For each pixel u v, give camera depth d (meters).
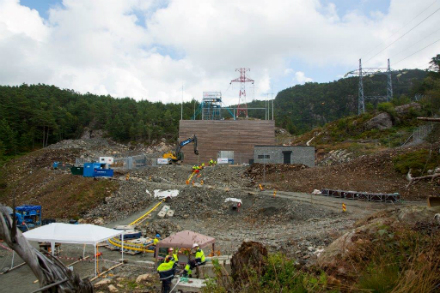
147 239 23.97
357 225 12.38
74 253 21.45
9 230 4.07
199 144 78.44
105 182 50.84
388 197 34.59
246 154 76.56
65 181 57.59
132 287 13.54
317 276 8.36
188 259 15.03
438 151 41.31
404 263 7.28
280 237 24.02
